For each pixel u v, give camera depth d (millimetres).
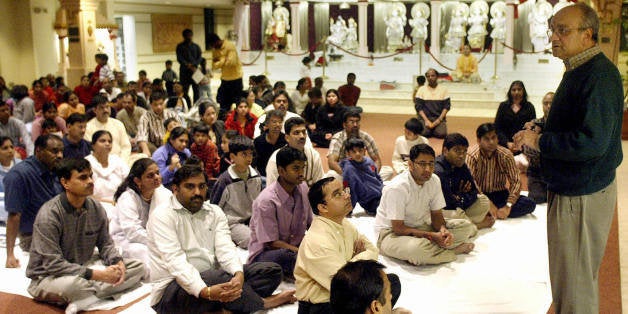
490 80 16266
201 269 3801
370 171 5973
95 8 15070
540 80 16562
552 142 2740
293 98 12148
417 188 4648
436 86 10805
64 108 9773
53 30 16391
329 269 3309
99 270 4039
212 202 5156
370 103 16531
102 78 12570
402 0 20062
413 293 4148
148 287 4352
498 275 4457
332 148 6520
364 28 19078
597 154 2662
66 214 4043
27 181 4840
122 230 4734
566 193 2818
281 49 20016
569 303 2891
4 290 4289
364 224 5641
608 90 2658
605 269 4637
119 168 6035
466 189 5297
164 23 20828
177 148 6246
